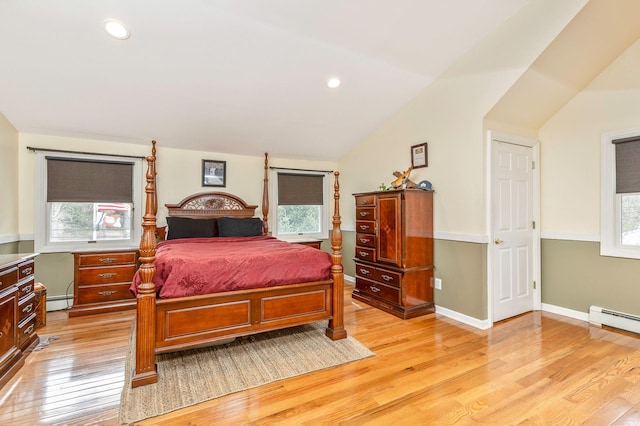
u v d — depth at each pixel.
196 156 4.49
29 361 2.38
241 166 4.79
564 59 2.77
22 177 3.53
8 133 3.28
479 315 3.13
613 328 3.01
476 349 2.62
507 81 2.86
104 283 3.53
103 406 1.85
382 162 4.46
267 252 2.77
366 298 3.95
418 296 3.49
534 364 2.35
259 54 2.90
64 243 3.76
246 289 2.49
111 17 2.36
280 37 2.74
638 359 2.42
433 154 3.64
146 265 2.12
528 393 1.98
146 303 2.10
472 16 2.74
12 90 2.95
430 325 3.19
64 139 3.73
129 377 2.17
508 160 3.34
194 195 4.40
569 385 2.07
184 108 3.55
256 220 4.54
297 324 2.69
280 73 3.20
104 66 2.81
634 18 2.58
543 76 2.87
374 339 2.84
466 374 2.22
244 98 3.52
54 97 3.11
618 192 3.02
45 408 1.83
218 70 3.04
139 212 4.12
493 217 3.18
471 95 3.18
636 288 2.92
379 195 3.72
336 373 2.24
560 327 3.10
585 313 3.27
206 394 1.97
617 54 2.96
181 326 2.26
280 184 5.12
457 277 3.36
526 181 3.52
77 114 3.40
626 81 2.95
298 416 1.77
